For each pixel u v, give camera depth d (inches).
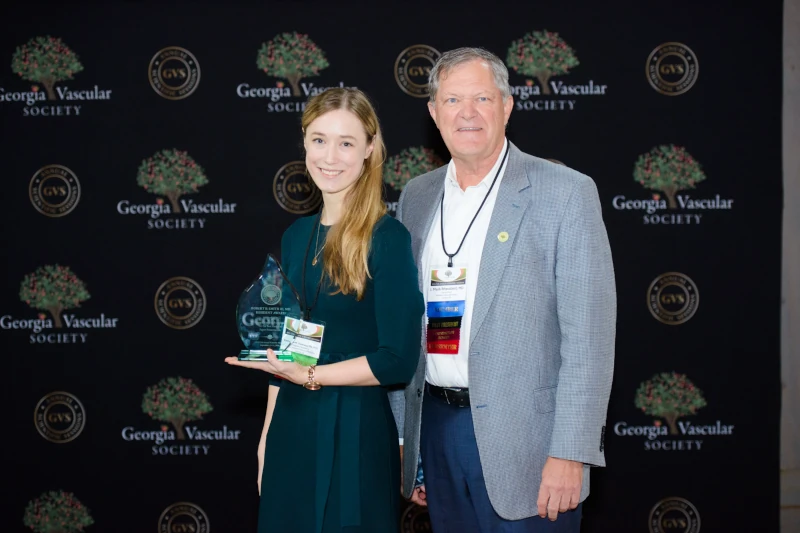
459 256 69.7
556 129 120.0
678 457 120.3
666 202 119.3
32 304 122.9
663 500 120.4
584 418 62.3
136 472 123.3
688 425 120.0
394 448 65.0
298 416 63.1
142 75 121.5
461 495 68.4
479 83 68.5
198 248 122.3
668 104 119.1
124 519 123.5
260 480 71.4
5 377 122.9
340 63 121.0
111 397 122.9
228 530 122.7
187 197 122.0
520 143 120.5
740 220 118.6
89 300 122.6
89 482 123.3
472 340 65.6
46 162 122.0
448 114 69.2
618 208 119.9
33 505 123.6
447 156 120.7
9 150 122.2
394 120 121.0
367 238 62.9
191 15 121.1
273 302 64.6
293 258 67.9
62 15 121.6
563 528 66.7
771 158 118.2
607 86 119.3
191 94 121.5
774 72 118.1
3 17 121.8
